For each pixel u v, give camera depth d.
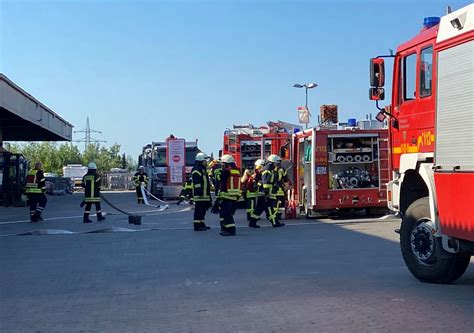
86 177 17.27
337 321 5.78
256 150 22.41
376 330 5.44
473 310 6.11
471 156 6.42
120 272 8.84
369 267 8.83
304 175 17.48
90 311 6.45
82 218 18.86
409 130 8.10
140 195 27.73
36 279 8.39
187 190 15.03
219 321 5.89
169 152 29.41
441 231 7.00
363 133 16.69
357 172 16.91
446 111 6.89
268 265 9.16
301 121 22.17
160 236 13.45
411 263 7.68
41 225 16.55
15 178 27.50
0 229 15.58
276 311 6.23
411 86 8.10
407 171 7.92
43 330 5.72
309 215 17.30
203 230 14.46
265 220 17.27
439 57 7.06
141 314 6.26
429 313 6.01
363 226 14.79
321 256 10.01
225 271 8.70
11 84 24.39
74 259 10.23
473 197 6.36
